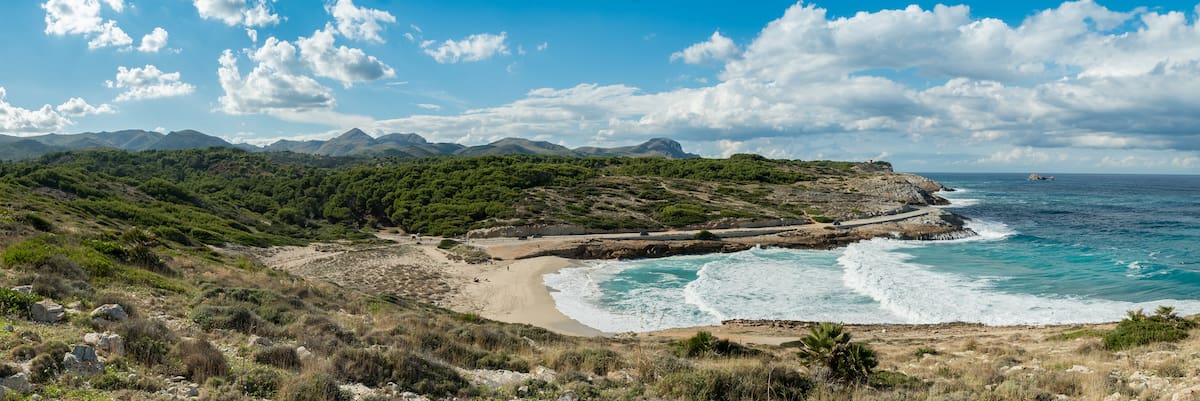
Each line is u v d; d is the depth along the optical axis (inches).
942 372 532.1
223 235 2100.1
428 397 353.1
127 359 329.1
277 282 1033.5
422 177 3582.7
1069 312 1187.3
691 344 697.6
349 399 322.7
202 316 495.8
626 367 477.4
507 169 3715.6
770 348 843.4
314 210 3344.0
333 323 535.8
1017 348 761.0
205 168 4468.5
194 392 300.0
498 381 424.5
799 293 1438.2
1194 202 4500.5
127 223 1951.3
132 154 4648.1
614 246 2181.3
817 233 2464.3
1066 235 2527.1
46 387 264.1
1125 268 1660.9
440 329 690.8
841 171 5196.9
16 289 461.4
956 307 1246.9
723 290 1494.8
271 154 6889.8
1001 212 3659.0
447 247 2242.9
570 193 3319.4
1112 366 520.7
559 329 1162.6
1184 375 444.1
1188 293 1325.0
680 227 2669.8
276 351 386.9
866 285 1492.4
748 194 3582.7
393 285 1540.4
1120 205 4200.3
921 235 2475.4
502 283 1615.4
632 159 5497.1
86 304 469.7
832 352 468.4
